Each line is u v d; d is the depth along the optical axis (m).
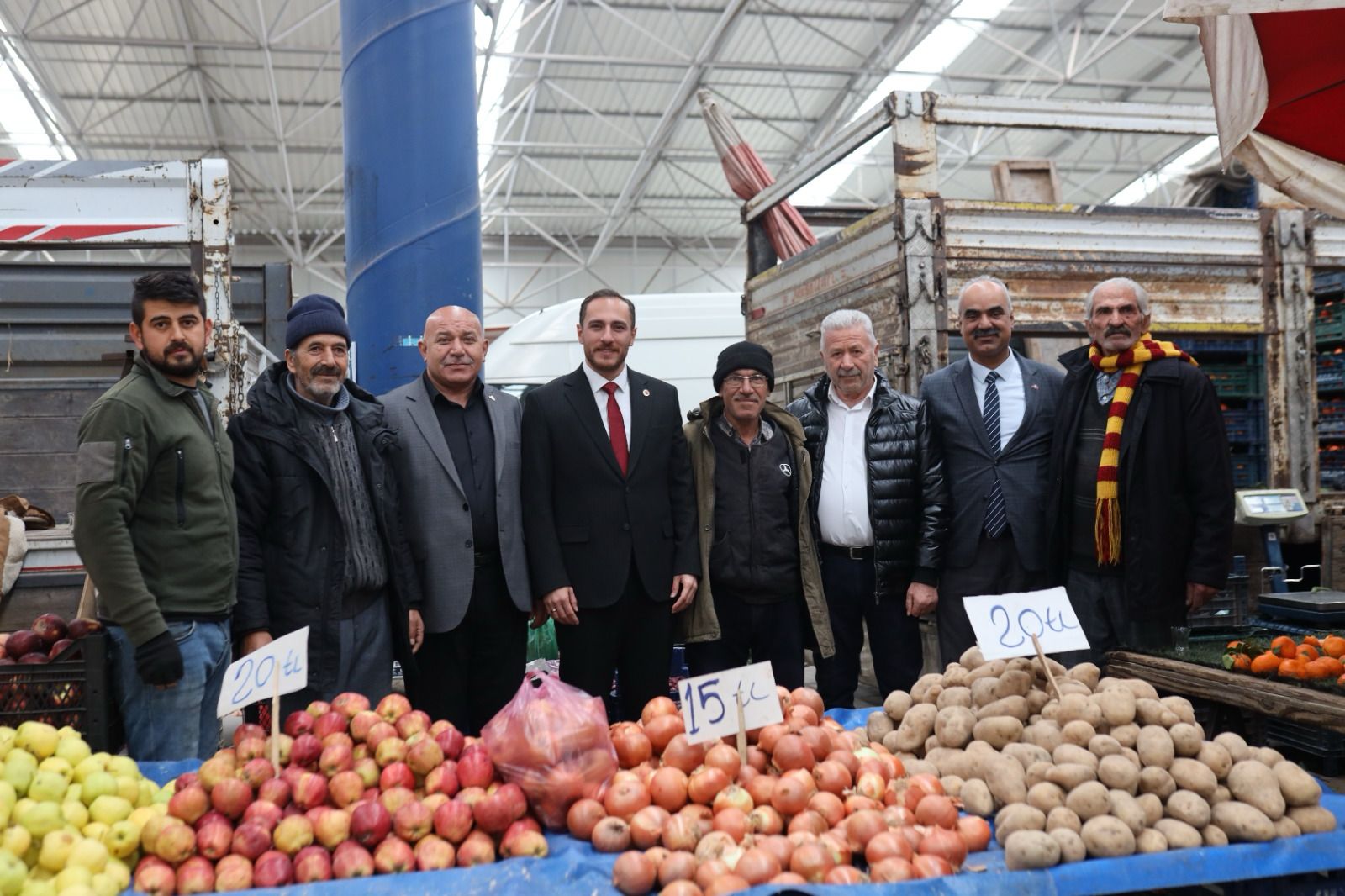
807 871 2.00
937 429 4.02
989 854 2.21
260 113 17.34
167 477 2.97
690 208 22.53
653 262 24.53
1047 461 3.94
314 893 1.98
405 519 3.49
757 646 3.90
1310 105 3.74
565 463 3.61
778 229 7.01
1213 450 3.68
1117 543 3.70
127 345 5.46
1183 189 6.42
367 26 5.47
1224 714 3.53
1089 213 5.12
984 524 3.90
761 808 2.21
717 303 9.23
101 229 4.82
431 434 3.54
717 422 3.93
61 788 2.19
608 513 3.59
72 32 14.57
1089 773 2.28
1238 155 3.98
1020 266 5.01
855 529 3.98
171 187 4.86
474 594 3.54
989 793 2.41
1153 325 5.21
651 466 3.65
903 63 17.05
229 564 3.08
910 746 2.77
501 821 2.21
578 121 18.39
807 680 6.10
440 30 5.47
